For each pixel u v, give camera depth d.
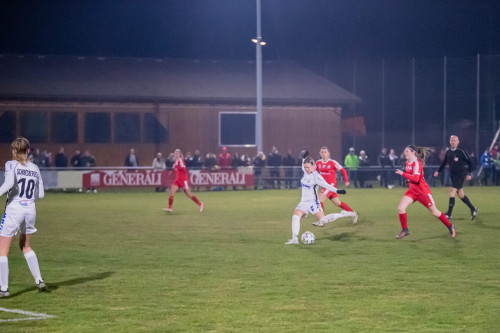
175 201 27.39
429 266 11.72
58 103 39.16
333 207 24.20
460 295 9.41
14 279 10.67
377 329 7.69
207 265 11.89
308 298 9.24
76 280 10.57
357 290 9.75
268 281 10.42
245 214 21.48
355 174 36.31
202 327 7.78
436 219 19.59
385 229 17.23
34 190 9.44
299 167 36.22
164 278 10.70
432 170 37.44
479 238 15.42
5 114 38.41
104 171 33.41
